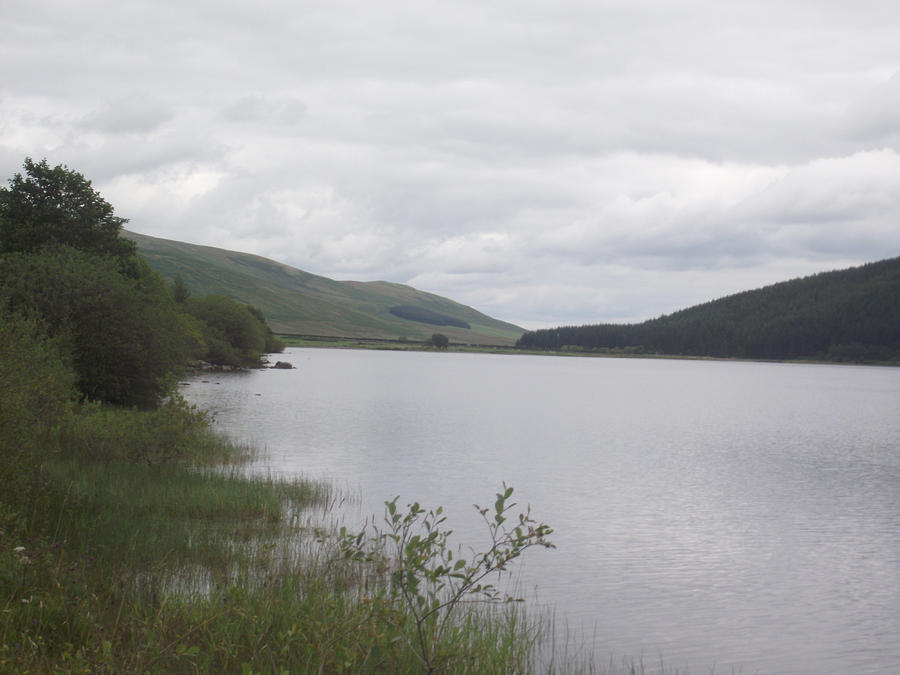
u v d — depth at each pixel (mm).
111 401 42594
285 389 81688
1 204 53688
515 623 13406
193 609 10625
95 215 56375
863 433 53906
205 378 92625
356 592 13188
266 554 14477
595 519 23797
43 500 15469
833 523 24141
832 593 16906
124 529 15391
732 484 31266
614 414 68000
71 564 11672
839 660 13180
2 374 15352
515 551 9328
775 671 12594
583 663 12156
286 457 33219
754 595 16562
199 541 15531
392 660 9336
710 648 13445
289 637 9203
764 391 114500
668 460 38250
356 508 22562
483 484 29125
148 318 43062
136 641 9273
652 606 15586
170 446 24141
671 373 191875
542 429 52594
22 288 38750
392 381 111812
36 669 7957
